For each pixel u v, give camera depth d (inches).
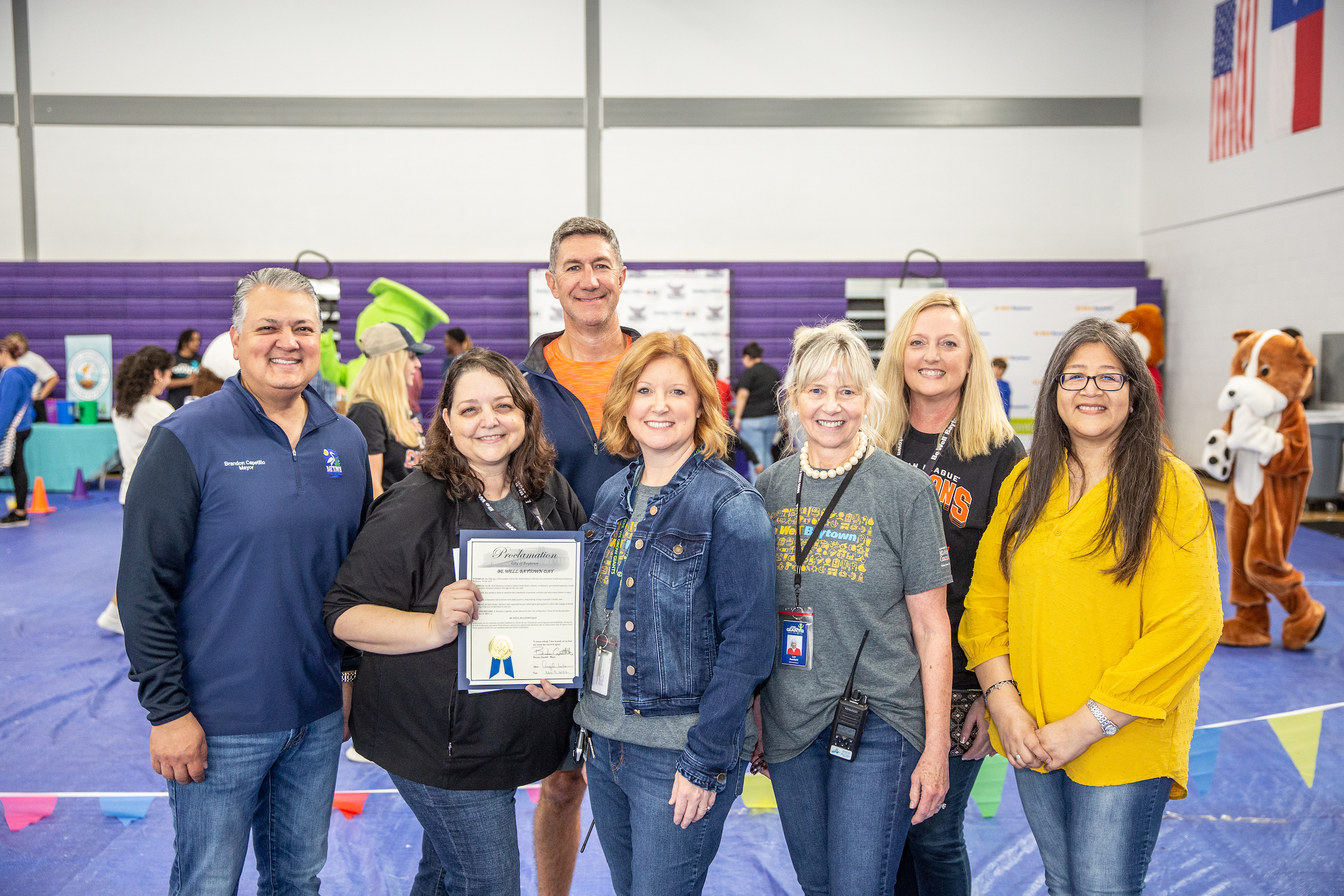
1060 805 68.4
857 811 67.2
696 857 65.8
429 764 67.0
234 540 67.0
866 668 67.9
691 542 64.6
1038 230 438.6
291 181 430.9
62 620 198.5
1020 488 71.6
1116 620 65.0
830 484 70.1
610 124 433.4
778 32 431.2
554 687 68.7
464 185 434.0
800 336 72.3
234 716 67.5
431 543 68.6
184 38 422.6
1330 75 317.4
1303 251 334.0
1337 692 156.2
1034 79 433.7
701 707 63.2
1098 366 64.4
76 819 111.6
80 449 372.8
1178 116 406.3
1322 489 321.7
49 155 424.8
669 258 438.6
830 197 437.1
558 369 93.4
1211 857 103.0
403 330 131.7
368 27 426.6
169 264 410.6
